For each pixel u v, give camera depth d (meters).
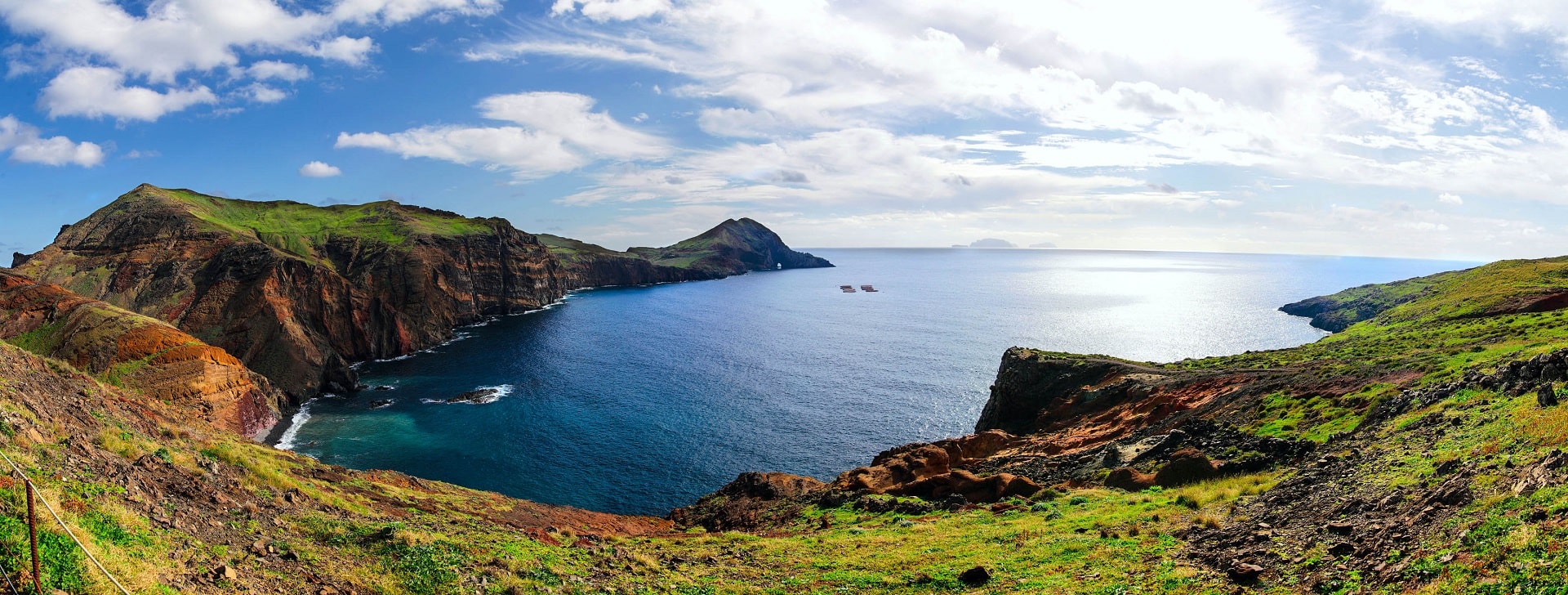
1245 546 19.61
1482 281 118.38
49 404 25.89
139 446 24.62
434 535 23.94
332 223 199.25
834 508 44.53
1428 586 13.02
